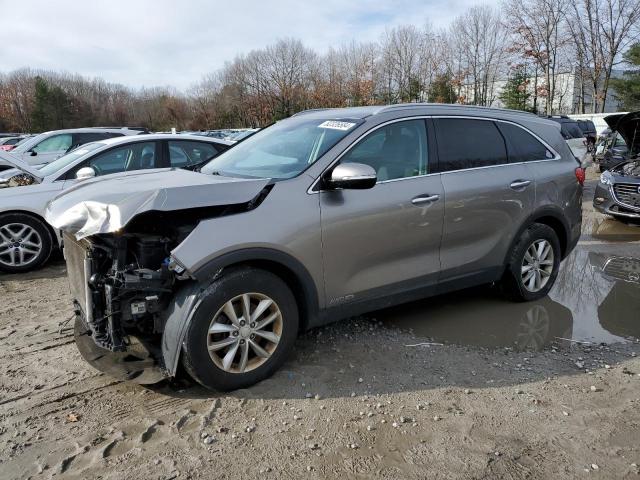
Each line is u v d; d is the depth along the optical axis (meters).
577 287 5.51
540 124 5.06
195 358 3.09
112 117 76.00
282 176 3.59
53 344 4.10
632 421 3.01
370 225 3.69
